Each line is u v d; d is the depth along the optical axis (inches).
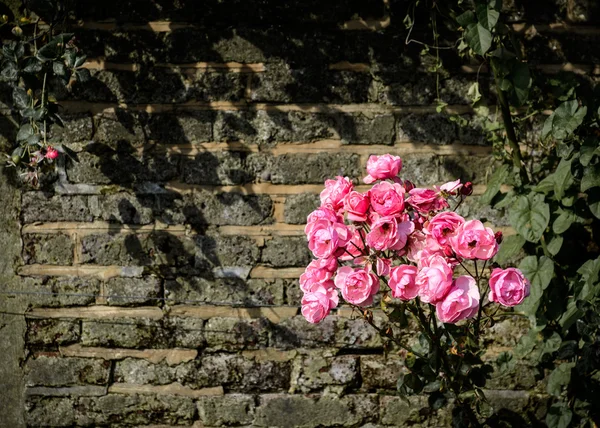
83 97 123.6
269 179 123.6
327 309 90.9
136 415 124.6
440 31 122.7
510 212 115.1
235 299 124.0
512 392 124.1
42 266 124.4
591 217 121.3
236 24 123.3
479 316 99.5
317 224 89.7
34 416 125.3
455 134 123.6
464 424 119.6
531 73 121.6
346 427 123.7
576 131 112.5
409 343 123.3
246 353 124.3
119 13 123.2
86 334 124.7
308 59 123.2
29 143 116.0
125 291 124.5
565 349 115.9
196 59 123.3
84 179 124.0
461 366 101.7
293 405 124.1
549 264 112.7
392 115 123.4
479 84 123.6
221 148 123.7
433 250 90.1
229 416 124.2
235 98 123.5
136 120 123.7
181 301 124.3
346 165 123.6
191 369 124.5
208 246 123.8
